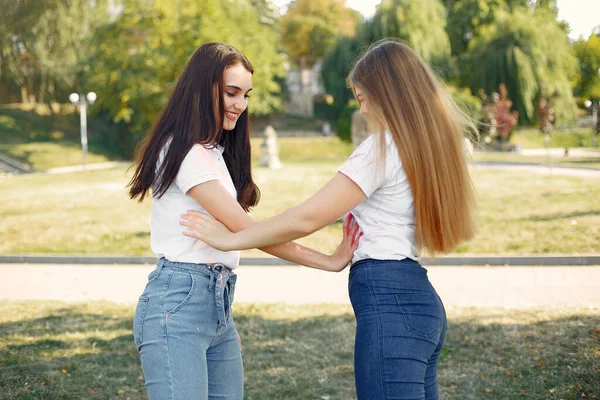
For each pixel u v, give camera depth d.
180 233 2.39
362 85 2.31
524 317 5.55
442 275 7.77
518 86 36.09
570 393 3.85
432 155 2.23
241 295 6.78
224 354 2.51
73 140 39.19
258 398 3.91
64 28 37.72
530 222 10.99
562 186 16.17
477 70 37.34
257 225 2.27
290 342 4.97
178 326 2.29
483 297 6.57
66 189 18.06
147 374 2.29
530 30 36.66
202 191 2.35
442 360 4.50
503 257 8.47
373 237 2.25
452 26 45.31
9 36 37.72
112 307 6.17
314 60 61.88
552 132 44.84
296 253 2.43
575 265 8.30
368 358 2.12
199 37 29.98
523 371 4.24
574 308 5.88
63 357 4.61
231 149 2.72
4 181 21.14
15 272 8.29
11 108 41.69
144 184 2.41
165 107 2.47
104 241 10.26
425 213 2.23
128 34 31.83
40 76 41.56
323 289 7.07
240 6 35.53
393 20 37.47
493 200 13.81
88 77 33.78
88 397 3.91
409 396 2.09
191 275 2.35
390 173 2.22
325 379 4.21
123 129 38.91
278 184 18.28
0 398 3.83
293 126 50.34
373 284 2.19
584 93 52.47
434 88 2.33
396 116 2.23
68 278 7.86
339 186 2.22
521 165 25.55
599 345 4.69
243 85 2.48
